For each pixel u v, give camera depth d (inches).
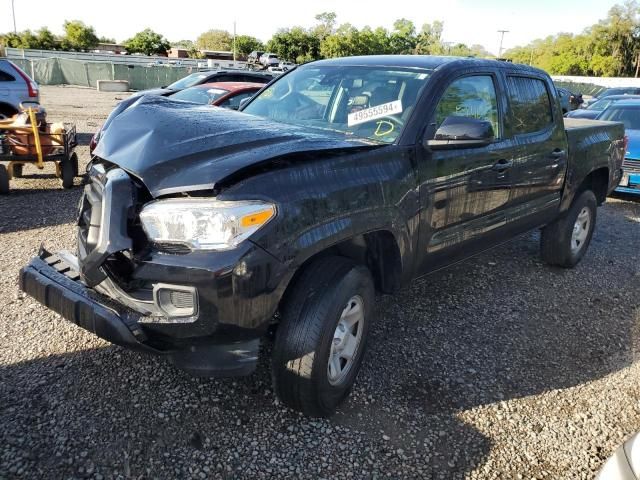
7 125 283.7
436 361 142.9
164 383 122.9
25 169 345.7
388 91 140.9
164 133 108.3
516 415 123.4
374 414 119.6
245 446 106.6
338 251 122.3
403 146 126.8
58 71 1435.8
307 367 105.1
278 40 2687.0
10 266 183.2
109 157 106.1
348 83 149.1
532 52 4114.2
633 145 348.8
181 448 104.6
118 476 96.7
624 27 3412.9
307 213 100.6
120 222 96.1
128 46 3063.5
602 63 3459.6
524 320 171.6
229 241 92.6
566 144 193.9
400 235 123.2
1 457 98.0
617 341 162.7
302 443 108.7
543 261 223.6
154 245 96.3
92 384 120.7
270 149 104.2
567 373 142.8
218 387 122.9
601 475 76.5
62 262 120.0
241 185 95.0
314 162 106.4
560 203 198.1
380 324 160.7
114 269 100.3
